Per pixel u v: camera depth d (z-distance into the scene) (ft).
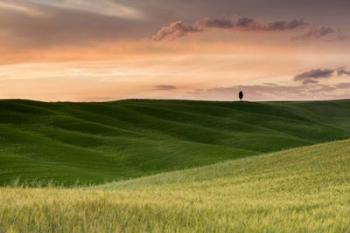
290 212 47.83
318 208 54.39
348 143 177.78
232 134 431.43
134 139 369.09
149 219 36.86
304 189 92.48
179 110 545.03
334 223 39.58
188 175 165.48
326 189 88.33
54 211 36.40
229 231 34.73
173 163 288.30
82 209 38.58
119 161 295.89
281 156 173.27
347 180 102.89
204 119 510.17
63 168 243.81
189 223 37.22
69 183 208.03
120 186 150.51
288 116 593.01
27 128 392.47
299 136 486.38
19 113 442.09
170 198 56.34
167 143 343.26
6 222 31.53
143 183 156.56
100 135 397.19
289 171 134.00
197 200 57.36
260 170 150.51
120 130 414.62
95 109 513.04
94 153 309.22
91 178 226.79
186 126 456.04
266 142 395.96
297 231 36.73
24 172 221.46
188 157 299.17
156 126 460.55
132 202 44.50
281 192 88.22
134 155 308.60
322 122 602.03
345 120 620.90
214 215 41.45
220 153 309.83
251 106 613.52
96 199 43.80
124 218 35.68
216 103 615.98
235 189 98.94
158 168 280.92
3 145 305.94
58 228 31.40
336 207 53.93
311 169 131.13
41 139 332.19
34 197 43.83
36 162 253.65
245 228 35.91
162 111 532.32
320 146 182.80
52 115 444.14
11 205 38.06
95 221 32.48
